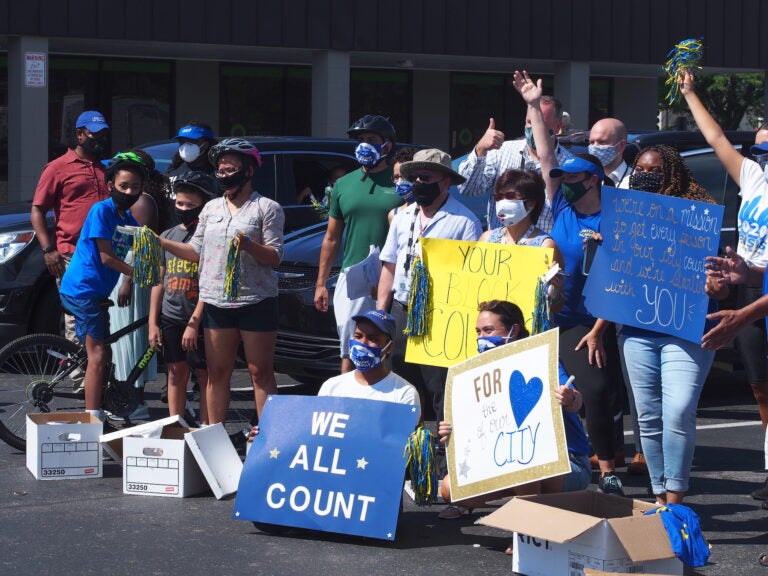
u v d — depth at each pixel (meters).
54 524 5.80
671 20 21.92
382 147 7.38
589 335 6.11
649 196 5.67
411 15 19.75
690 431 5.63
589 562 4.72
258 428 5.80
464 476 5.33
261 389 7.02
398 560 5.31
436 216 6.47
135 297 7.92
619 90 24.83
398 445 5.55
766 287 5.20
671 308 5.57
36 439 6.68
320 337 8.69
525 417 5.16
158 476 6.36
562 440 5.05
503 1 20.48
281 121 22.05
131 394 7.46
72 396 7.64
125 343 7.83
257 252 6.73
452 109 23.59
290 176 10.94
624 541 4.63
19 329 10.11
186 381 7.50
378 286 6.91
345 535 5.65
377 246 7.44
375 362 5.69
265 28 18.69
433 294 5.93
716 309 5.64
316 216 10.88
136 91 20.70
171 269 7.34
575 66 21.30
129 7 17.69
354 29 19.30
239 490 5.69
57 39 17.80
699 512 6.23
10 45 17.23
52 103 19.95
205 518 5.94
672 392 5.62
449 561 5.30
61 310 10.20
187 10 18.09
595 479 6.91
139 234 6.91
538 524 4.76
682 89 5.99
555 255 5.84
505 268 5.78
